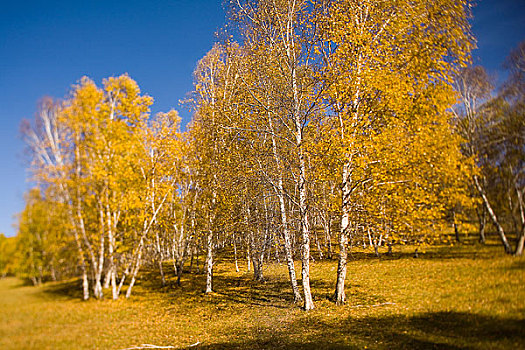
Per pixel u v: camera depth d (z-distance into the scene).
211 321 12.54
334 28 12.20
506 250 7.87
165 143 18.48
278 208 15.27
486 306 7.47
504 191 8.00
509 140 7.99
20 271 10.34
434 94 10.05
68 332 9.46
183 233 24.39
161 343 9.80
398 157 10.04
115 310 12.48
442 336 7.21
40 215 11.12
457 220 8.83
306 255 12.52
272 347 8.88
